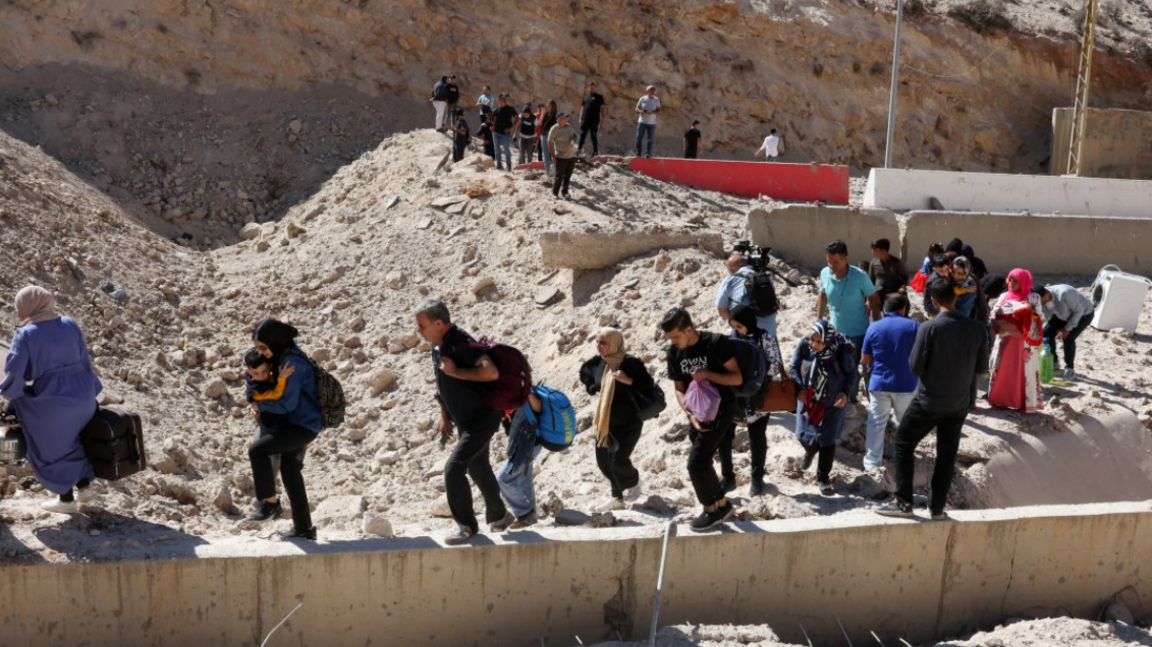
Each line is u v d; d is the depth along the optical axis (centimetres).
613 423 748
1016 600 768
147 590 601
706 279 1284
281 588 618
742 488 815
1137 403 1029
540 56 2634
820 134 2900
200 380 1266
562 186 1698
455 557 643
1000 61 3117
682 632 658
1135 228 1661
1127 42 3219
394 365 1316
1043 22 3177
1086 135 3028
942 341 692
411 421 1188
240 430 1179
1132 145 3066
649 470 903
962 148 3095
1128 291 1336
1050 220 1628
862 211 1527
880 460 823
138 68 2217
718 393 681
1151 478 949
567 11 2670
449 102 2166
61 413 627
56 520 637
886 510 738
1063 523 763
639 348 1195
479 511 874
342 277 1543
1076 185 1991
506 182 1730
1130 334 1320
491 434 648
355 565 628
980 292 954
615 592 679
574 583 670
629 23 2730
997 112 3141
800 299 1263
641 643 637
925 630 748
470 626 654
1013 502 857
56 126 2045
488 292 1449
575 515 723
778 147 2741
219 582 610
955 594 750
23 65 2130
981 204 1952
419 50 2527
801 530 705
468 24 2578
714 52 2814
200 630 611
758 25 2850
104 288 1373
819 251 1509
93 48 2192
